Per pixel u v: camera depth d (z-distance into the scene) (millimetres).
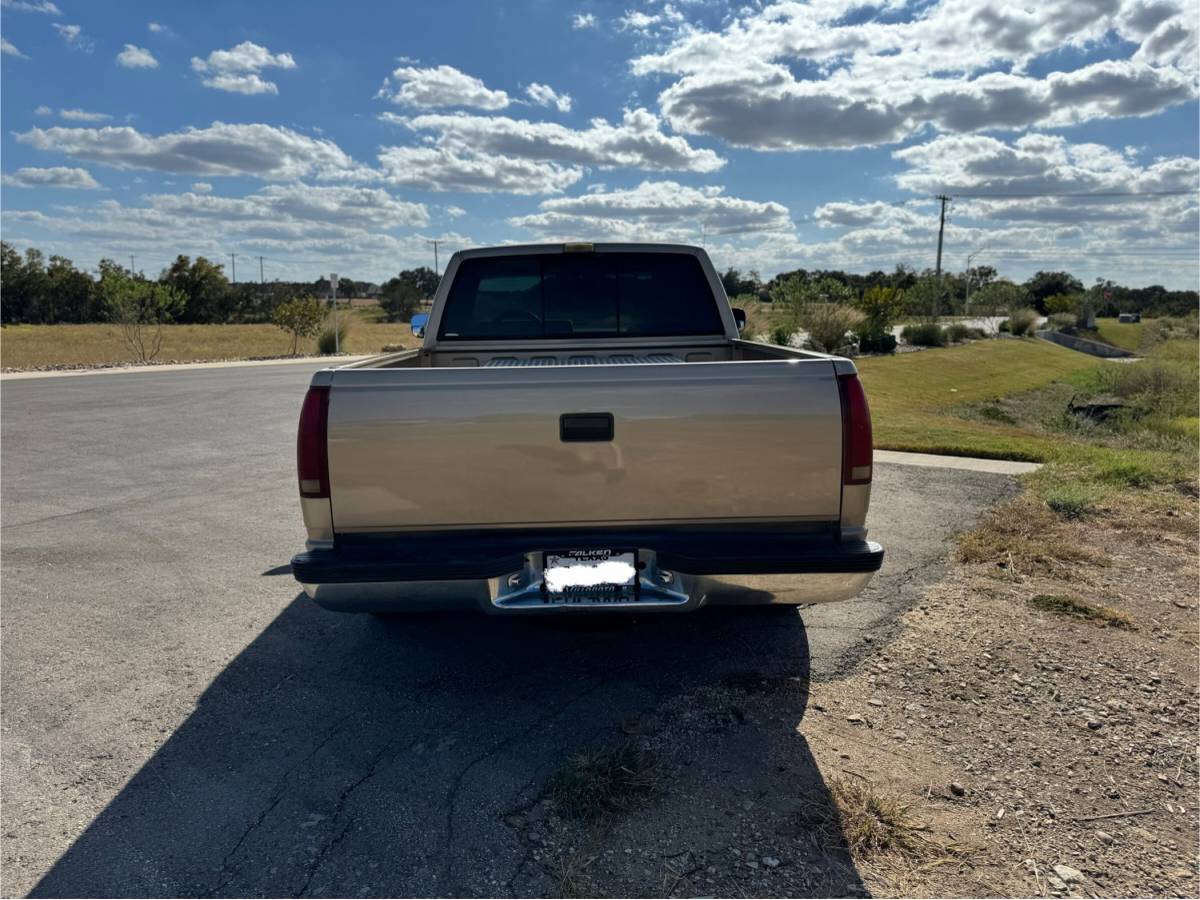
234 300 83312
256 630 4145
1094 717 3150
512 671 3637
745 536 2922
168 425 11938
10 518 6492
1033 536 5555
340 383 2818
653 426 2830
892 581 4703
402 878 2295
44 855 2404
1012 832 2475
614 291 4883
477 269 4844
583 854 2375
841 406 2867
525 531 2906
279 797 2695
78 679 3594
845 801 2615
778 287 31469
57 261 83438
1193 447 10938
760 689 3406
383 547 2875
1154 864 2330
